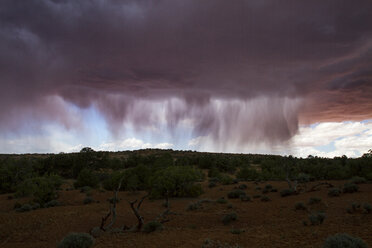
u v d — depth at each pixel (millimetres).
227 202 27656
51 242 15234
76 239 11852
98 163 68375
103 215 23094
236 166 87875
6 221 21625
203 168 82500
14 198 37406
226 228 16781
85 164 66250
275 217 19156
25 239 16625
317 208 20281
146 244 12789
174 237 14133
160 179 32844
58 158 68625
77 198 35531
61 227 19047
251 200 28109
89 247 12031
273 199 27750
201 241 12859
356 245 8656
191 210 24594
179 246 12062
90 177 47438
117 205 29203
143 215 22891
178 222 19562
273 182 45312
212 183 44219
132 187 39875
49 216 22859
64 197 36312
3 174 44938
